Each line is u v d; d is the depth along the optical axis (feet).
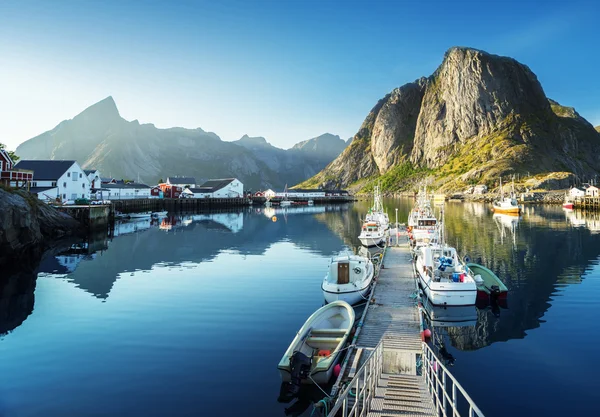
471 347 68.39
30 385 54.08
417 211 250.57
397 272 116.67
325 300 90.33
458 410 49.14
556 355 64.75
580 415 47.91
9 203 135.13
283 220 323.98
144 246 177.99
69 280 113.39
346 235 224.12
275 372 58.29
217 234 225.15
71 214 212.23
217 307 88.63
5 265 132.26
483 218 312.29
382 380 51.98
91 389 53.11
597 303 91.15
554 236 202.80
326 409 47.91
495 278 102.32
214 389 53.52
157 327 76.07
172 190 517.96
